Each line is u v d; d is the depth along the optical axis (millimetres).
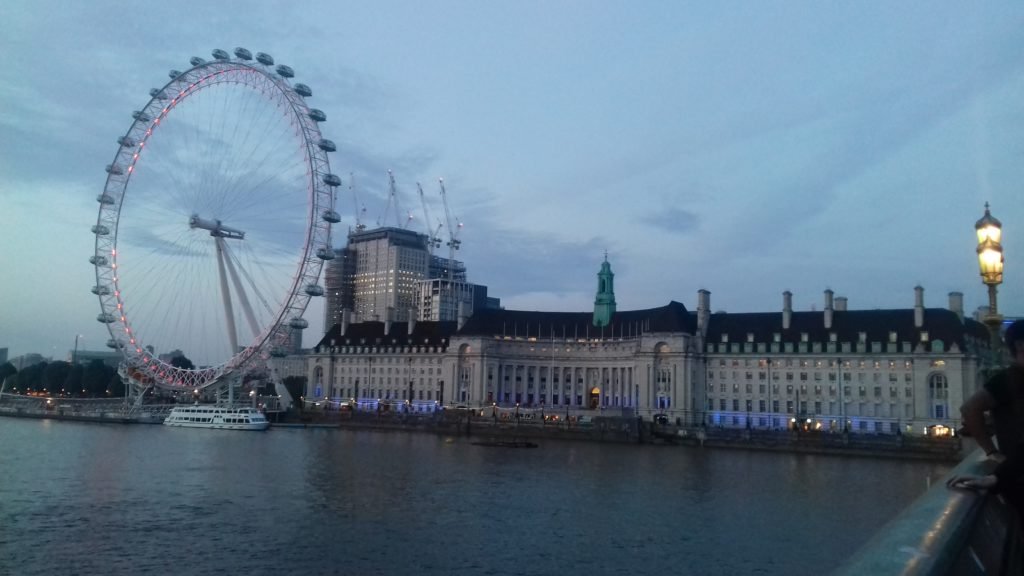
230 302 187500
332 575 53156
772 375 193000
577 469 112250
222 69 169250
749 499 85125
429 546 61312
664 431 170125
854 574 4883
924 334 176000
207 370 196250
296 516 71812
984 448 9594
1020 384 9430
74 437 156125
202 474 98750
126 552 57812
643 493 88688
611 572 54969
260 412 198750
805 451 150375
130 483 90188
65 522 67312
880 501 84250
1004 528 8125
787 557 59250
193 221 173625
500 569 55375
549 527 68875
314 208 167375
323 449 136500
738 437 160000
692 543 63438
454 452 136000
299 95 164875
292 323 172250
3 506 73938
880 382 179250
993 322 19016
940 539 5586
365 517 72000
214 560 56219
